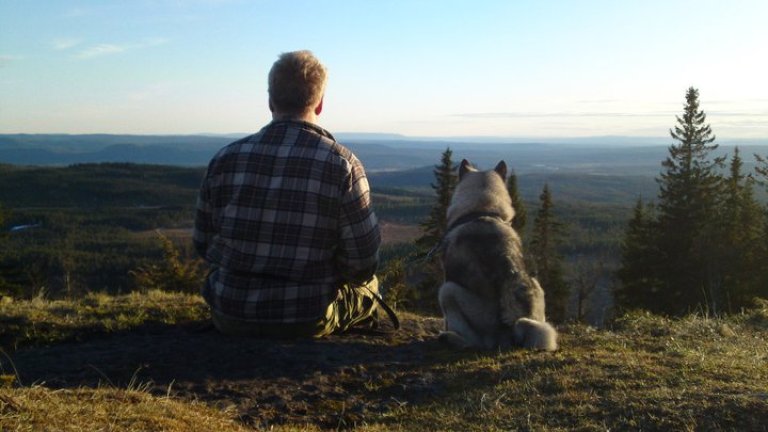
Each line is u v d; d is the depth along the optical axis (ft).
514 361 15.94
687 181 118.32
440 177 93.45
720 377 14.12
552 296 108.17
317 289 15.99
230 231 15.42
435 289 67.51
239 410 12.78
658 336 20.54
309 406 13.26
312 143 15.34
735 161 128.06
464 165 23.62
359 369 15.35
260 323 15.94
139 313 19.29
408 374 15.25
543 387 13.85
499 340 18.17
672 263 110.73
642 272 111.75
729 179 125.70
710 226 114.42
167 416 11.02
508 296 18.25
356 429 12.07
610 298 120.78
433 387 14.58
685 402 12.17
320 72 15.75
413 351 17.37
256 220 15.30
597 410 12.23
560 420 12.00
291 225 15.28
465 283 18.78
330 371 15.07
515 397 13.41
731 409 11.75
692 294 106.42
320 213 15.30
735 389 12.94
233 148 15.65
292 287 15.78
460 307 18.63
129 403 11.37
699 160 122.11
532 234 118.83
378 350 17.02
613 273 124.06
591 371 14.61
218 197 15.70
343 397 13.89
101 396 11.50
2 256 65.16
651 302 106.93
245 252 15.47
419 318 21.95
